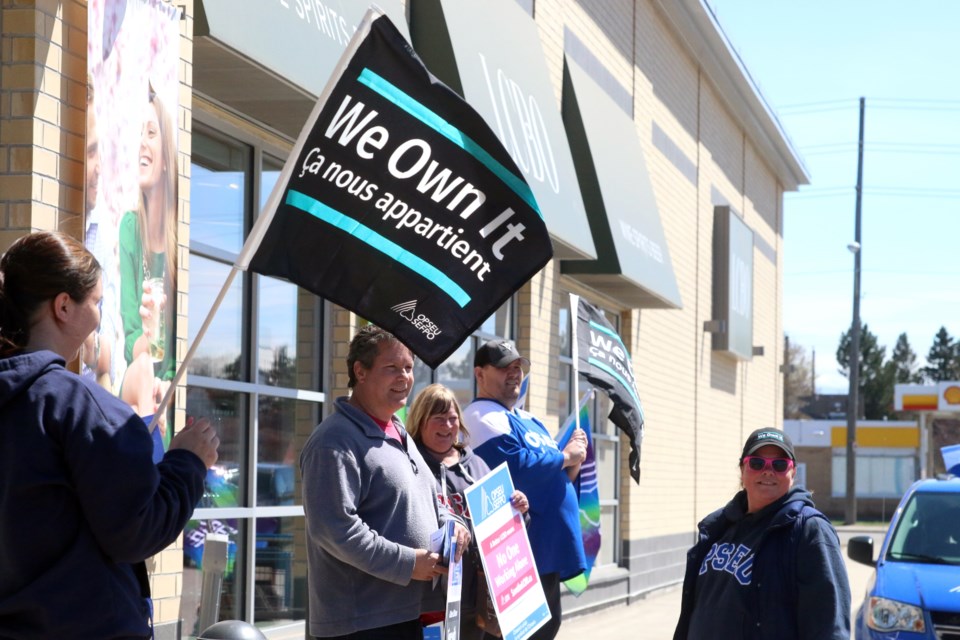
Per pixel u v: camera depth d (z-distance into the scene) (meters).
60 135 5.03
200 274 7.32
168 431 5.68
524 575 5.40
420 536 4.70
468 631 5.41
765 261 26.09
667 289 14.28
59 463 2.92
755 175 24.94
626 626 13.14
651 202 14.38
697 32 18.20
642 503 15.94
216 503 7.38
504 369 6.47
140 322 5.39
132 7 5.34
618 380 7.41
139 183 5.40
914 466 56.53
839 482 57.22
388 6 8.45
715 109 20.88
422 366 9.95
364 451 4.63
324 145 4.18
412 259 4.35
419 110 4.30
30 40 4.89
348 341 8.53
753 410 24.36
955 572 8.40
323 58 6.97
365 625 4.56
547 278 11.91
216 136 7.48
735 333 20.62
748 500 4.77
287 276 4.14
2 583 2.91
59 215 5.00
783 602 4.52
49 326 3.04
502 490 5.32
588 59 13.65
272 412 8.05
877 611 8.13
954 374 115.44
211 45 6.21
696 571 4.89
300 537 8.34
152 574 5.66
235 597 7.58
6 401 2.91
